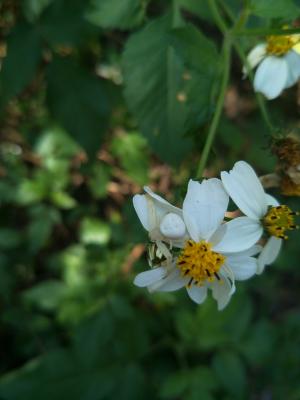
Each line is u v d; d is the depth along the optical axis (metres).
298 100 0.17
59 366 0.18
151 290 0.11
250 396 0.21
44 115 0.21
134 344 0.19
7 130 0.22
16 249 0.21
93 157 0.18
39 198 0.21
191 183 0.11
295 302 0.25
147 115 0.15
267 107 0.23
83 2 0.16
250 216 0.11
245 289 0.21
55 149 0.21
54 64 0.17
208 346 0.19
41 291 0.19
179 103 0.15
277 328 0.21
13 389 0.18
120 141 0.21
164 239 0.11
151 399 0.19
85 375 0.19
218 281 0.11
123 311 0.18
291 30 0.12
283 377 0.21
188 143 0.15
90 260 0.19
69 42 0.16
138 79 0.15
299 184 0.12
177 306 0.20
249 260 0.11
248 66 0.13
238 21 0.13
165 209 0.11
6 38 0.17
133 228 0.14
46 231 0.20
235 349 0.20
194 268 0.11
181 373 0.19
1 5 0.18
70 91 0.17
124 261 0.19
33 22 0.16
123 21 0.14
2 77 0.16
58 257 0.20
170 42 0.12
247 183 0.11
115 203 0.22
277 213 0.11
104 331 0.18
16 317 0.20
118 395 0.19
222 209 0.11
